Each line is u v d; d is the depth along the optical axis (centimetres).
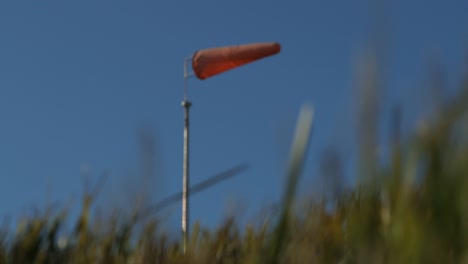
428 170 159
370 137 127
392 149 163
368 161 134
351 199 278
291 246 281
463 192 156
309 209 307
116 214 393
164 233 398
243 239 397
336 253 279
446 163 157
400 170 164
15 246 392
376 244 181
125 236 394
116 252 391
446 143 155
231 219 394
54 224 402
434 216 161
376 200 186
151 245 391
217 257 392
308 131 151
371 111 126
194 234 405
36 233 396
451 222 158
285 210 187
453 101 147
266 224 352
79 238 397
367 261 180
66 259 391
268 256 194
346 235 286
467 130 151
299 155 153
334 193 156
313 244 283
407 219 165
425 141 157
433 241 160
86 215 400
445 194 158
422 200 164
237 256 377
